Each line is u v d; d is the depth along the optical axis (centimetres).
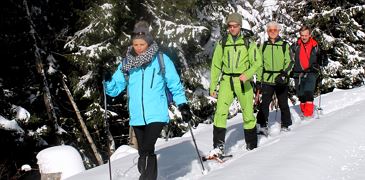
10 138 1113
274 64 671
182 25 1152
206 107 1387
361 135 592
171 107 1234
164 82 449
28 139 1162
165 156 606
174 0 1159
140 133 454
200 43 1359
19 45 1219
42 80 1202
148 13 1186
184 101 452
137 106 439
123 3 1122
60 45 1282
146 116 435
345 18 1697
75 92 1214
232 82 566
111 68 1157
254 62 557
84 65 1130
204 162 554
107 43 1147
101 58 1127
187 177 504
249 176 439
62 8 1280
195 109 1307
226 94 572
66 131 1285
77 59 1127
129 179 525
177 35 1144
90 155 1376
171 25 1152
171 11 1177
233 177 443
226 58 570
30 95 1266
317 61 779
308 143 542
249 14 1470
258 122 686
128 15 1139
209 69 1329
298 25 1647
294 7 1706
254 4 1650
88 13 1114
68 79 1286
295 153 499
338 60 1770
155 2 1167
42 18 1284
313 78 779
